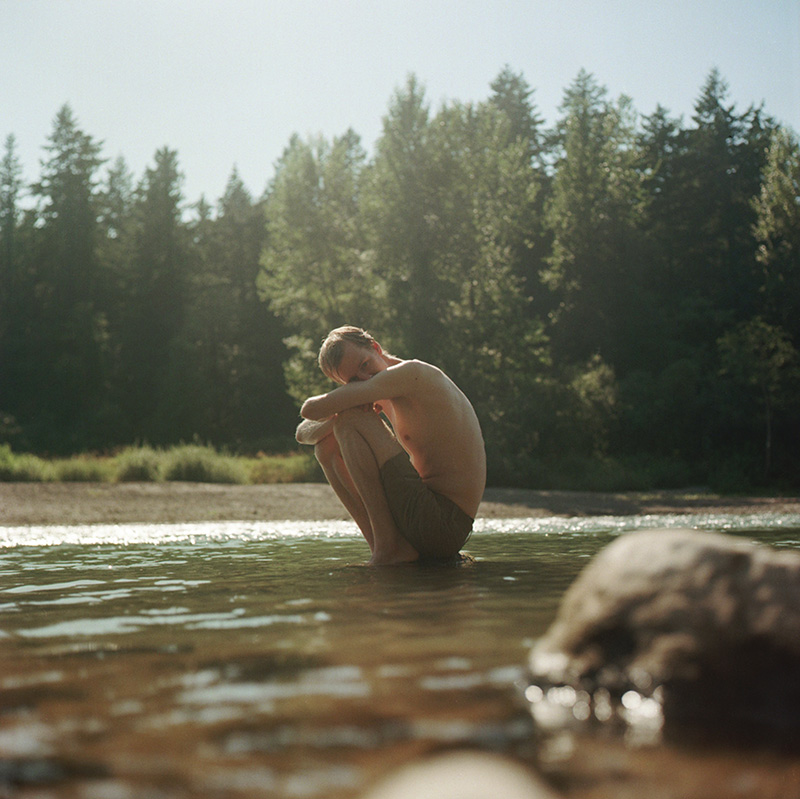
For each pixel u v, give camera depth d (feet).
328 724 4.37
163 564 13.91
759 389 90.02
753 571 5.29
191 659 5.99
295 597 9.34
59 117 158.40
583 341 122.01
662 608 5.31
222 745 4.04
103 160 160.86
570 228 124.06
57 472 51.37
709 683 4.89
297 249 108.37
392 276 99.19
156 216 161.48
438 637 6.70
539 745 4.12
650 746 4.15
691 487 77.87
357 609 8.31
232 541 19.75
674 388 95.86
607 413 92.94
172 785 3.52
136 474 52.24
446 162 97.30
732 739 4.29
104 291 160.56
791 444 89.20
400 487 13.34
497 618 7.65
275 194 111.45
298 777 3.60
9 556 15.76
